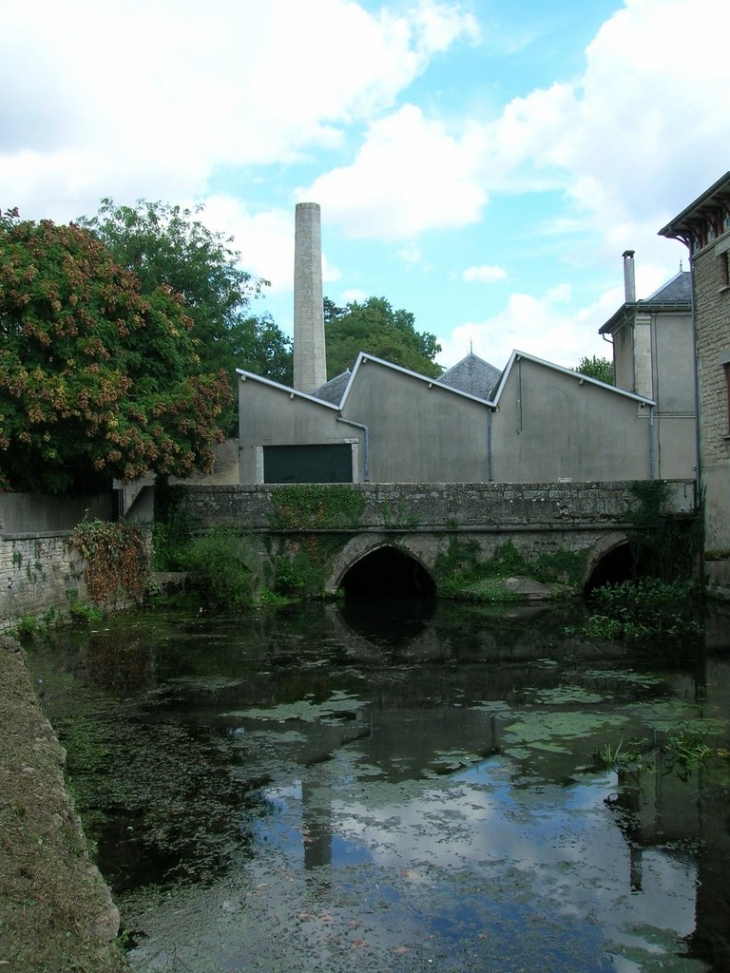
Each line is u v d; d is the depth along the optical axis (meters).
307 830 7.00
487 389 35.06
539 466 28.59
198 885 6.06
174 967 5.08
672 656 14.55
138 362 20.28
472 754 8.99
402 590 25.67
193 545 21.88
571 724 10.13
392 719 10.39
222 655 14.54
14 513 17.17
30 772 6.53
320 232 38.31
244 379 29.28
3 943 4.16
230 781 8.14
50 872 5.00
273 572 22.92
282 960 5.16
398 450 28.81
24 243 18.62
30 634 16.02
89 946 4.43
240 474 29.12
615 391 28.45
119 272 20.06
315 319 38.06
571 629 17.62
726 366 21.08
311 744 9.34
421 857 6.52
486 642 16.11
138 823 7.12
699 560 22.52
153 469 21.14
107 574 19.45
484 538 23.11
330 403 28.89
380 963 5.13
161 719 10.34
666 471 29.45
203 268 34.81
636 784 8.07
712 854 6.58
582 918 5.66
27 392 16.94
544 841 6.81
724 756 8.87
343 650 15.13
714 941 5.38
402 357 57.28
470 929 5.52
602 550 23.06
